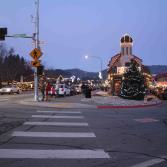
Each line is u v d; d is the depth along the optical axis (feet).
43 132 46.93
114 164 31.60
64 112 74.49
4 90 232.32
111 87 203.10
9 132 46.50
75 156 34.17
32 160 32.53
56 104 97.91
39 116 65.10
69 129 50.03
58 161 32.24
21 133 45.85
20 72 472.44
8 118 61.16
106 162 32.22
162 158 34.04
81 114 71.00
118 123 57.98
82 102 109.81
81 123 56.54
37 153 35.14
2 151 35.86
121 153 35.76
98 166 30.83
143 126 55.31
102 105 98.17
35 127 51.16
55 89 162.40
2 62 432.25
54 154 34.83
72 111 77.87
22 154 34.68
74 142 40.81
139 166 31.14
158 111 84.69
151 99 152.97
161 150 37.55
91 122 58.18
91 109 86.63
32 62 111.34
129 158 33.83
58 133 46.42
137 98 138.31
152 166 31.27
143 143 41.14
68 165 30.94
